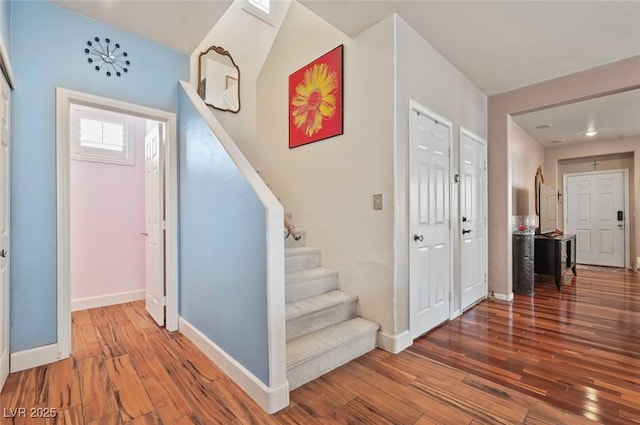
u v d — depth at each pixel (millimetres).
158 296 3006
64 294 2297
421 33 2678
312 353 2033
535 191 6086
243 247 1948
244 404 1799
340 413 1717
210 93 3594
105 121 3652
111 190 3693
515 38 2748
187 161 2729
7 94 1994
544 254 4578
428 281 2830
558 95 3490
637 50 2939
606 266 6273
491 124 3982
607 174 6297
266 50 4086
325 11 2398
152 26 2529
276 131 3605
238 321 2008
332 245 2902
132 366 2215
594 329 2877
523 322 3068
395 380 2033
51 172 2248
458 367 2191
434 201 2916
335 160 2879
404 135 2508
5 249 1980
